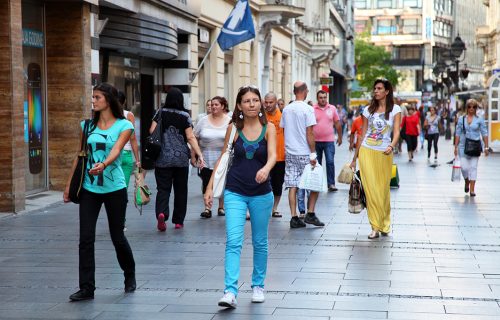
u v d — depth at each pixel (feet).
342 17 372.58
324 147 80.07
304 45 243.81
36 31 72.79
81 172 34.45
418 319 31.12
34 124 72.23
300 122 54.34
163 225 53.47
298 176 54.85
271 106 59.62
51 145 74.59
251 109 33.35
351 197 51.67
